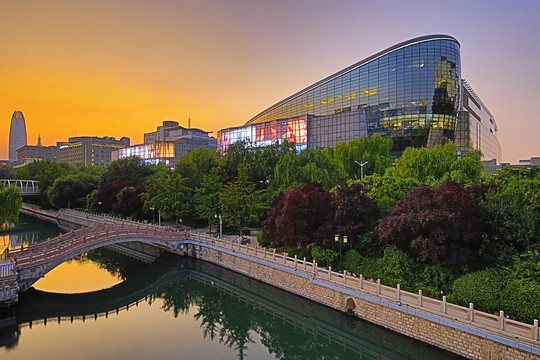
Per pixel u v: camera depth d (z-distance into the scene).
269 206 38.84
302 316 24.03
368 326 19.86
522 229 18.42
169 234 38.03
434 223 19.34
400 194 29.11
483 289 16.91
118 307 26.25
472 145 100.62
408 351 17.73
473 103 110.81
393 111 80.88
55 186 72.31
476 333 15.17
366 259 23.81
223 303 26.86
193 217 47.81
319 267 25.03
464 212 19.92
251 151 52.47
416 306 17.72
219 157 64.19
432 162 39.69
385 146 54.53
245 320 23.70
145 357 18.23
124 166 71.88
